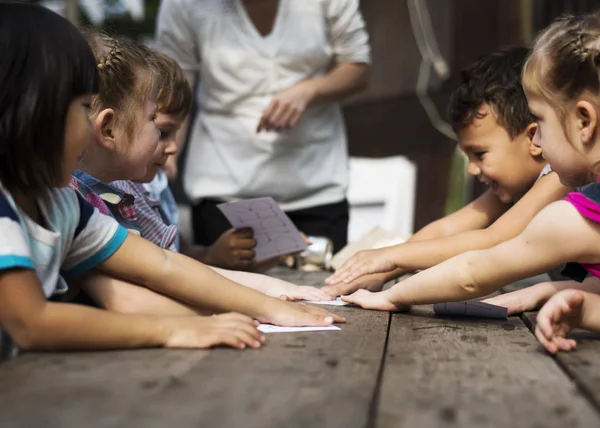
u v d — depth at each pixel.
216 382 1.54
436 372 1.68
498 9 6.12
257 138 4.26
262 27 4.26
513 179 3.10
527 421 1.33
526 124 3.01
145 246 2.15
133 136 2.61
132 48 2.71
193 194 4.40
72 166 1.82
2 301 1.68
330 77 4.21
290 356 1.79
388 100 6.54
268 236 3.55
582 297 1.90
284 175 4.29
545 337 1.88
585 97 2.06
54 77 1.74
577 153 2.11
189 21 4.29
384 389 1.53
